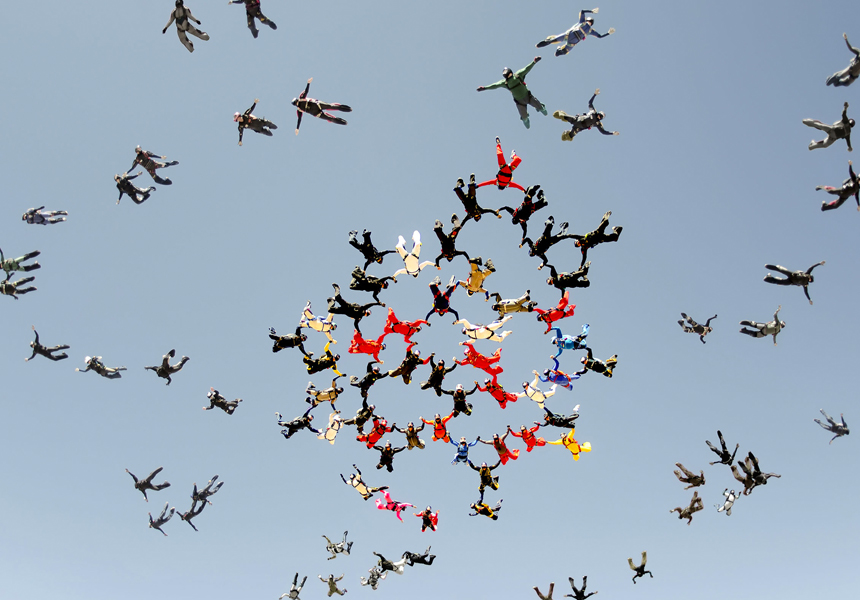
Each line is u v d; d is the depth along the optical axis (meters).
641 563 24.09
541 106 18.08
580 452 22.34
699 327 22.80
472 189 19.06
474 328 20.47
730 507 22.89
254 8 17.39
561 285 20.22
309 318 20.72
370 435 22.36
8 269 19.59
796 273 19.02
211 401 22.78
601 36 17.06
